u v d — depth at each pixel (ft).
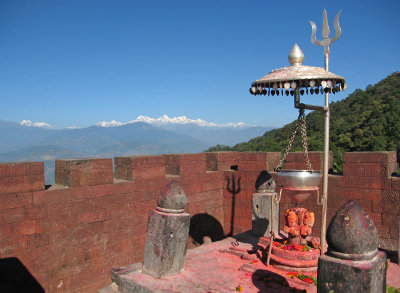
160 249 16.38
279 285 15.96
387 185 21.70
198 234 29.35
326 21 16.60
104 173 22.33
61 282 20.30
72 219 20.75
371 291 9.84
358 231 10.12
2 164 17.92
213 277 16.88
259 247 20.98
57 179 21.86
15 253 18.44
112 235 22.79
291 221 18.13
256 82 15.24
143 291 15.66
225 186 31.50
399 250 18.21
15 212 18.42
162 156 25.91
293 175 16.11
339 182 23.81
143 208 24.61
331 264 10.32
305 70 14.92
